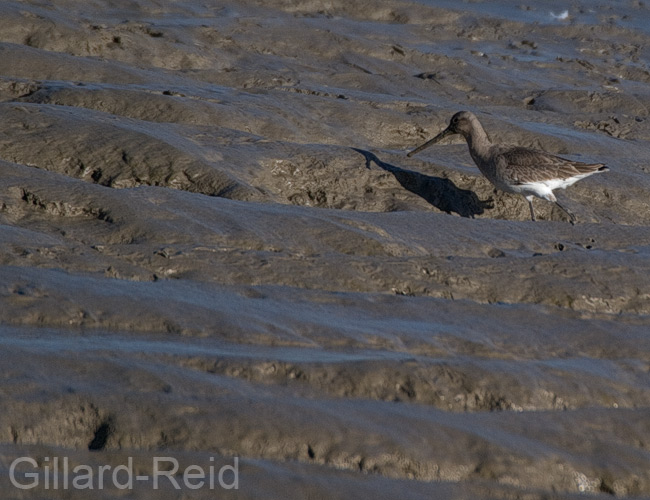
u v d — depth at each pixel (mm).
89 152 16312
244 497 7801
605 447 9289
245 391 9211
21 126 16750
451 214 16953
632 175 19500
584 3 37344
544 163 17047
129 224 13281
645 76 30172
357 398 9523
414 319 11555
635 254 14281
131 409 8609
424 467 8547
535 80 27625
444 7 35000
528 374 10211
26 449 8148
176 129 17719
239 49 26109
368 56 27406
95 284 11273
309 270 12539
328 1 32906
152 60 24047
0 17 23000
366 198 17500
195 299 11273
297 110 20516
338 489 8094
